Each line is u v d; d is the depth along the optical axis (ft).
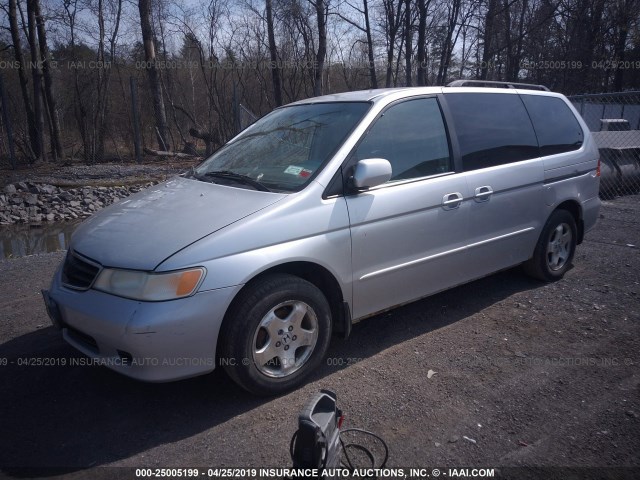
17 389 11.66
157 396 11.29
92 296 10.29
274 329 10.84
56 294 11.06
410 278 13.10
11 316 15.71
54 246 30.60
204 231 10.37
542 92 17.60
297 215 11.06
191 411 10.72
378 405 10.75
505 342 13.35
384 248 12.39
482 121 15.08
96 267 10.48
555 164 16.62
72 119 75.20
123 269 10.04
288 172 12.21
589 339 13.44
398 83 76.28
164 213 11.44
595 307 15.34
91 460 9.32
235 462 9.20
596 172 18.42
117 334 9.70
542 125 16.89
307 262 11.19
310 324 11.48
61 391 11.56
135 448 9.62
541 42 76.74
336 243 11.51
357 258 11.94
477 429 9.95
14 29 59.77
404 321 14.70
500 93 16.03
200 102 78.69
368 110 12.89
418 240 13.03
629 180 33.83
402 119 13.39
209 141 60.80
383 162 11.76
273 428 10.10
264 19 65.62
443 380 11.62
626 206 30.35
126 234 10.89
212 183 12.85
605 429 9.90
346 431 9.55
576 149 17.74
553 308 15.35
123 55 72.84
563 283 17.37
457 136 14.28
